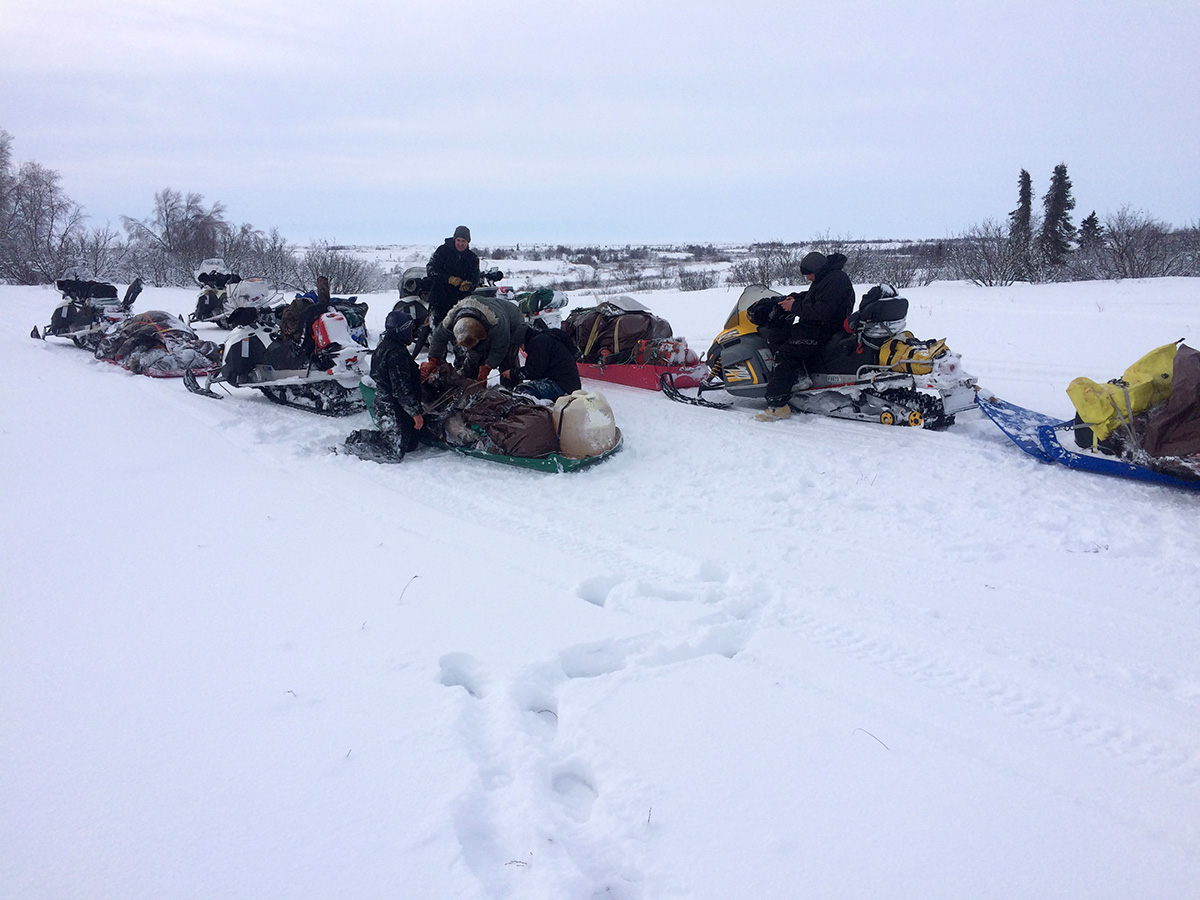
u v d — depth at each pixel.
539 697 2.99
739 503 5.16
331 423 7.62
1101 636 3.41
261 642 3.32
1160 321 11.63
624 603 3.75
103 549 4.41
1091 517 4.66
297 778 2.44
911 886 2.03
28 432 7.10
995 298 16.41
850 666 3.17
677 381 8.59
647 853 2.16
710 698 2.93
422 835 2.19
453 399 6.53
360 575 4.04
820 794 2.39
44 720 2.76
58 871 2.06
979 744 2.65
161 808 2.31
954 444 6.12
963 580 3.98
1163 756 2.60
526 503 5.27
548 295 9.04
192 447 6.71
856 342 6.94
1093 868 2.10
